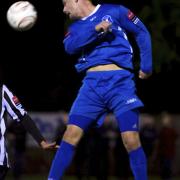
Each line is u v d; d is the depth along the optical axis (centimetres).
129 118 1736
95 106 1767
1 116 1819
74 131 1766
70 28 1795
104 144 4672
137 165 1728
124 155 4775
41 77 7356
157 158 5500
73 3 1791
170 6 4375
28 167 6694
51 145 1831
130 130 1736
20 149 5088
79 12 1789
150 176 6338
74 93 6900
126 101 1738
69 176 6381
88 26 1755
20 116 1825
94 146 4644
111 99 1752
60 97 7438
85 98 1773
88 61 1775
